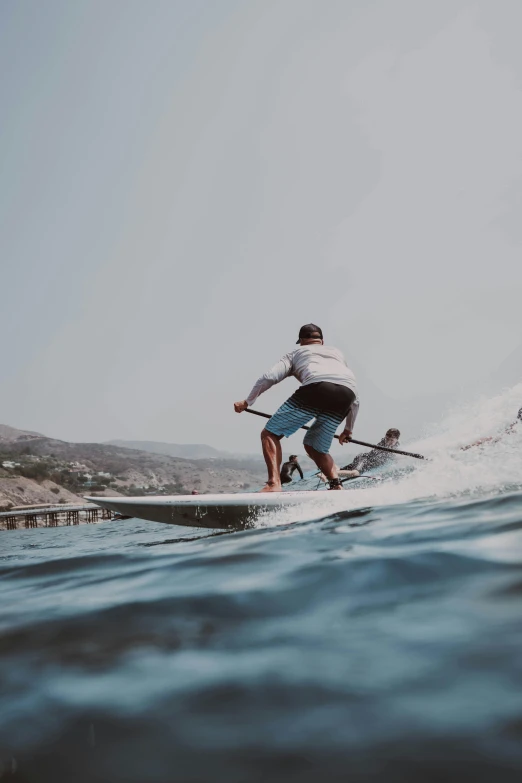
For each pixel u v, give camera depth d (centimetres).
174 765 85
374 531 272
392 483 470
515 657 107
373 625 136
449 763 79
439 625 131
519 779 74
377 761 81
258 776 80
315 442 486
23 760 90
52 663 132
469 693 96
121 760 87
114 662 129
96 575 251
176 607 170
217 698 104
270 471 478
